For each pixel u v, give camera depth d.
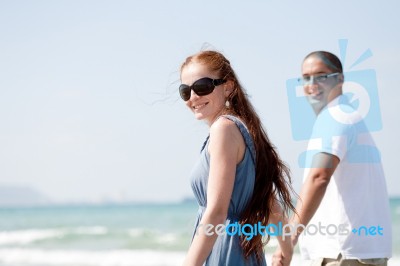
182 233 31.73
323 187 4.23
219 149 3.45
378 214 4.36
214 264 3.59
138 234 32.34
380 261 4.32
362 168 4.35
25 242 31.12
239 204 3.60
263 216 3.67
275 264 4.25
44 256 24.48
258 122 3.87
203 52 3.88
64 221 51.41
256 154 3.70
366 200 4.32
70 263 22.31
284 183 3.90
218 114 3.83
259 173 3.70
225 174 3.42
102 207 91.00
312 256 4.44
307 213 4.23
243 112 3.83
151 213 60.84
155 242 28.03
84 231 36.00
